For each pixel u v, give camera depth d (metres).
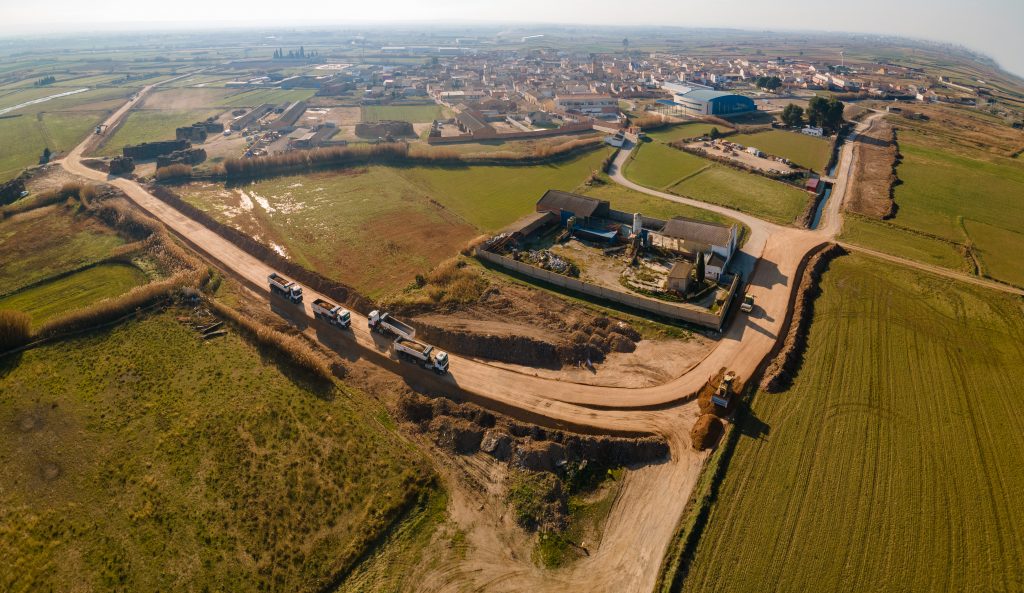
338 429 47.03
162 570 35.44
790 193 100.19
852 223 86.50
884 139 137.25
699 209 93.00
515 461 43.19
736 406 47.06
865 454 41.84
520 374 53.81
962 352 53.97
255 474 42.28
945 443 42.84
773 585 32.81
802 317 59.44
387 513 39.31
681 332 58.31
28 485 41.75
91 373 53.97
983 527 36.06
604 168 117.94
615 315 61.62
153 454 44.25
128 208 94.12
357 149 123.38
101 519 38.94
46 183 111.75
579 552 36.59
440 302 65.38
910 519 36.62
